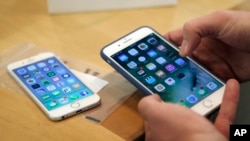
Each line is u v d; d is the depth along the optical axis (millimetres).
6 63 583
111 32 679
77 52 624
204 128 421
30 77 543
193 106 499
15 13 715
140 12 739
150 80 531
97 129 472
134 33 592
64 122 482
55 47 631
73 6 716
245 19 563
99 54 621
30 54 608
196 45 562
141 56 562
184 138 422
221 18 562
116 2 729
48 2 702
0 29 669
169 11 747
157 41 588
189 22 557
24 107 499
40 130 467
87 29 684
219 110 491
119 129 489
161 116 434
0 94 514
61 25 691
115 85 555
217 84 531
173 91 519
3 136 456
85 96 520
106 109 513
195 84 529
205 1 787
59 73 557
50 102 502
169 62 560
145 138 487
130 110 516
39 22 695
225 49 620
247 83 724
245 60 619
